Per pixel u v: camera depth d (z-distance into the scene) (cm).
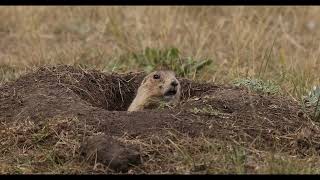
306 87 1652
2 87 1488
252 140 1241
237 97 1401
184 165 1150
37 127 1293
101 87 1600
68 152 1206
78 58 2000
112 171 1133
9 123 1330
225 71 1911
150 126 1255
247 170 1124
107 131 1251
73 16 2584
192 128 1252
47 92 1430
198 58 1967
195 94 1595
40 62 1925
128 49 2103
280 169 1109
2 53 2175
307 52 2139
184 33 2330
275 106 1378
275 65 1967
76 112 1322
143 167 1147
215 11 2667
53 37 2362
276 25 2323
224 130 1255
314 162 1180
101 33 2302
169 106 1419
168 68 1900
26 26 2398
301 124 1319
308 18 2575
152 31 2281
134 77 1703
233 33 2198
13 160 1212
